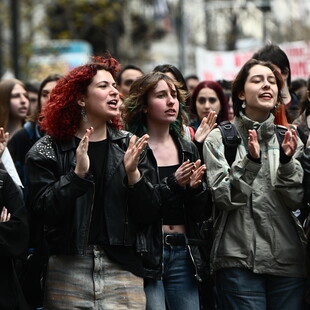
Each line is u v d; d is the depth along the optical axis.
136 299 10.40
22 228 10.44
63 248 10.21
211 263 11.29
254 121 11.40
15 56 34.69
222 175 11.11
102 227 10.35
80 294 10.26
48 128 10.60
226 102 15.06
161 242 10.88
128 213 10.45
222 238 11.17
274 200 11.07
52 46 45.47
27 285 10.81
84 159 10.01
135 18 66.06
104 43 59.16
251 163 10.82
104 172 10.48
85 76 10.52
